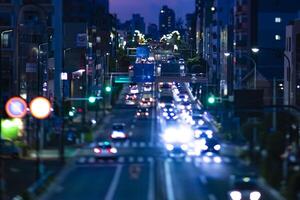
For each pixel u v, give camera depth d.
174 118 147.62
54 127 104.75
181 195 63.03
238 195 59.97
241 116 107.62
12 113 73.00
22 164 77.12
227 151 93.25
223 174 72.69
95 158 82.88
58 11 164.00
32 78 139.12
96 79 196.00
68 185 68.69
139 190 65.94
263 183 65.69
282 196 60.62
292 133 101.38
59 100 142.12
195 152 94.38
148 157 86.75
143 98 184.88
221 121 125.50
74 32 179.62
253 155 79.25
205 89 191.50
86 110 150.00
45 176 69.00
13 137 91.31
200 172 73.81
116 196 63.19
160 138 108.12
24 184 66.62
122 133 106.19
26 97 126.56
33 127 91.25
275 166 67.50
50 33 156.38
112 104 167.50
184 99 194.00
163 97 176.88
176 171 75.44
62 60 149.12
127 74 198.62
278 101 155.50
